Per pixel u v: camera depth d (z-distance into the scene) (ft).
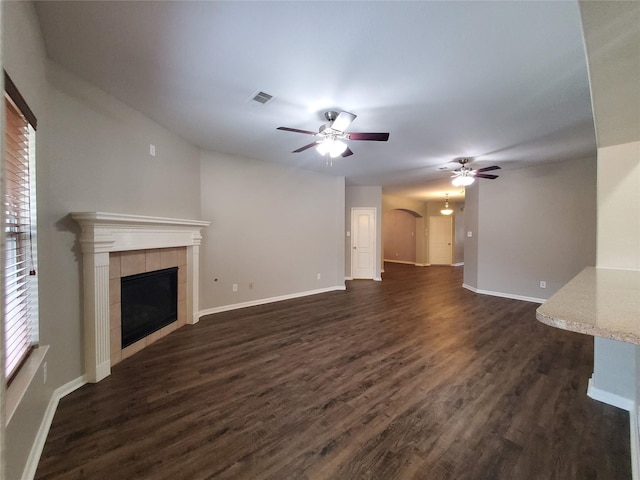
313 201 19.40
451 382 8.15
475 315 14.76
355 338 11.49
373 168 18.07
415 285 23.00
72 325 7.66
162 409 6.84
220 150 14.44
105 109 8.63
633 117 5.41
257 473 5.06
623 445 5.76
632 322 2.59
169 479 4.92
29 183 5.83
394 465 5.25
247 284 16.11
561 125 10.69
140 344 10.19
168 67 7.33
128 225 9.25
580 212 15.83
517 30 5.86
